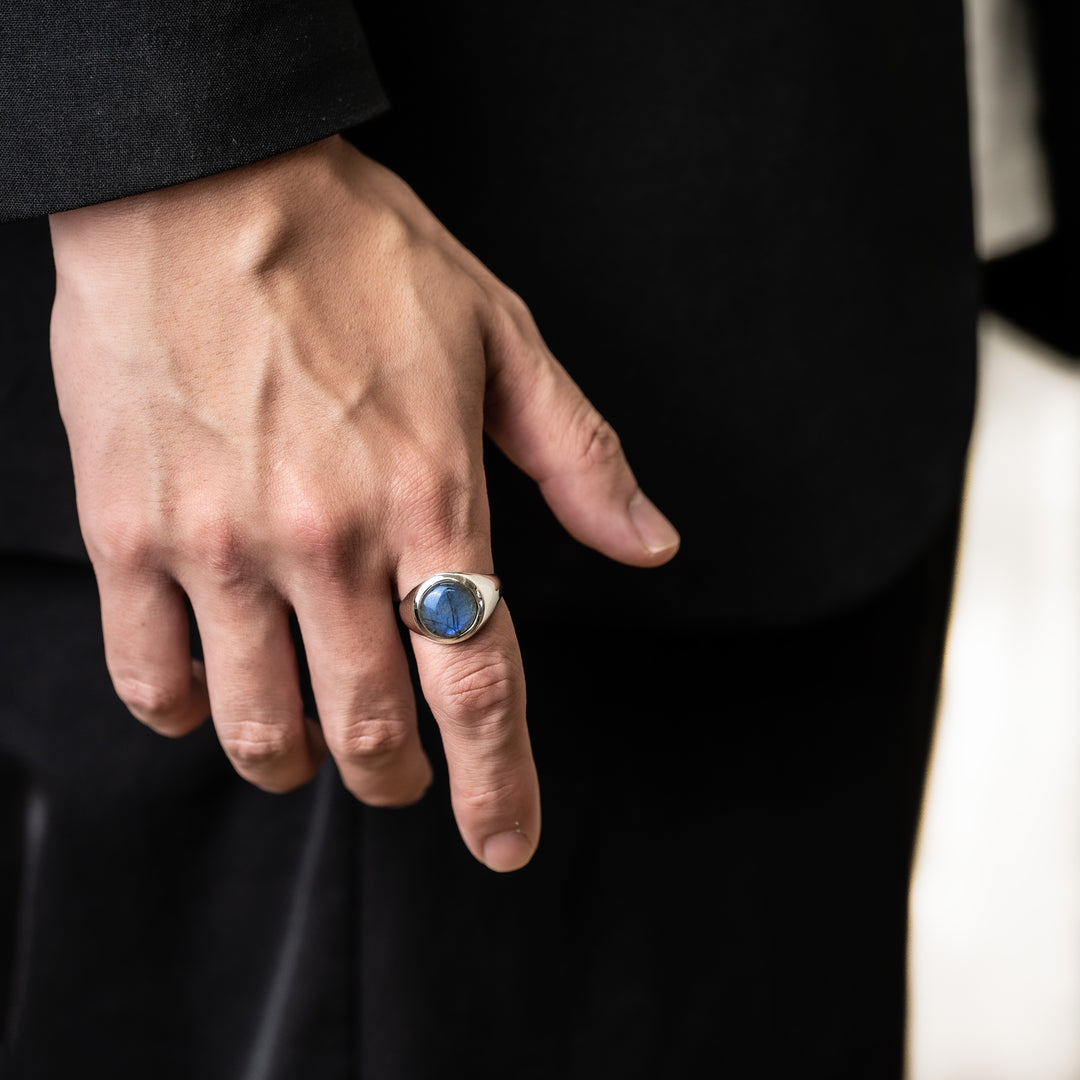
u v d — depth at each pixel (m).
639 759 0.64
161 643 0.54
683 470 0.60
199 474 0.52
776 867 0.67
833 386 0.60
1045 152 0.73
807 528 0.60
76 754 0.62
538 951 0.65
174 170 0.51
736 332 0.59
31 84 0.51
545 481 0.55
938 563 0.67
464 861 0.63
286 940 0.64
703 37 0.58
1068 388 1.23
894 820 0.69
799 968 0.69
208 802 0.63
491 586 0.52
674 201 0.58
